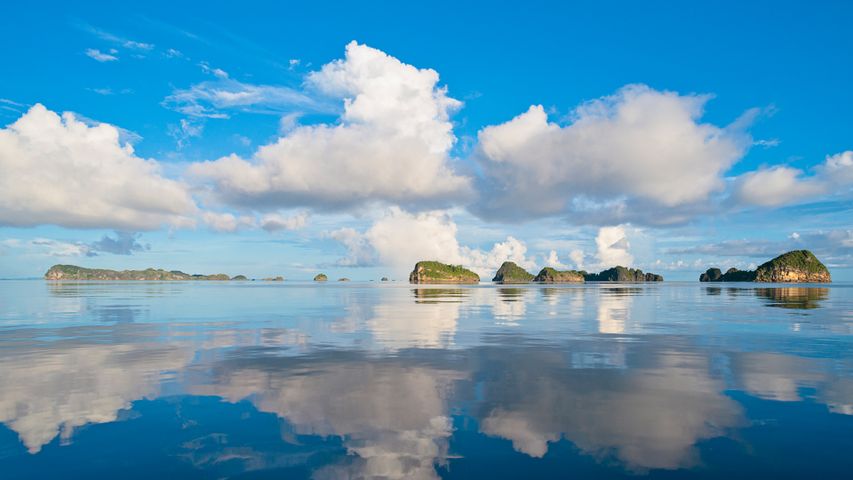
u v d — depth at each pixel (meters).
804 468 8.16
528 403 11.95
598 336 24.72
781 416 10.84
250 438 9.56
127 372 15.47
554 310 44.97
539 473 7.99
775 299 67.44
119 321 33.03
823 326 29.30
